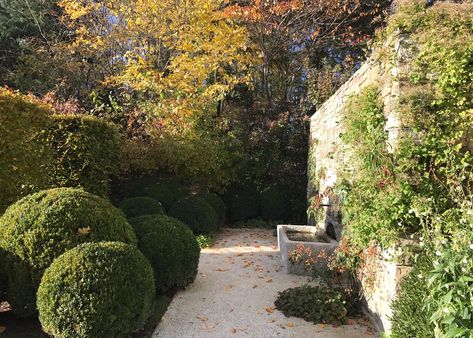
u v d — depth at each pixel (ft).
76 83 36.40
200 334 11.36
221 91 30.19
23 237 10.62
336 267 13.88
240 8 30.07
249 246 22.44
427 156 10.84
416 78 11.02
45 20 40.47
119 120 29.27
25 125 16.28
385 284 11.25
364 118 13.03
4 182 15.49
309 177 27.99
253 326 11.94
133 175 27.84
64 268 9.62
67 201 11.32
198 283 15.74
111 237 11.59
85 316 9.25
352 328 11.99
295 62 37.19
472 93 10.48
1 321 11.30
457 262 7.28
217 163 28.60
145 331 11.34
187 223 23.17
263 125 31.09
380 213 11.06
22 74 35.73
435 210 10.46
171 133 26.99
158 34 31.91
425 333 8.00
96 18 36.14
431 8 11.35
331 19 35.68
